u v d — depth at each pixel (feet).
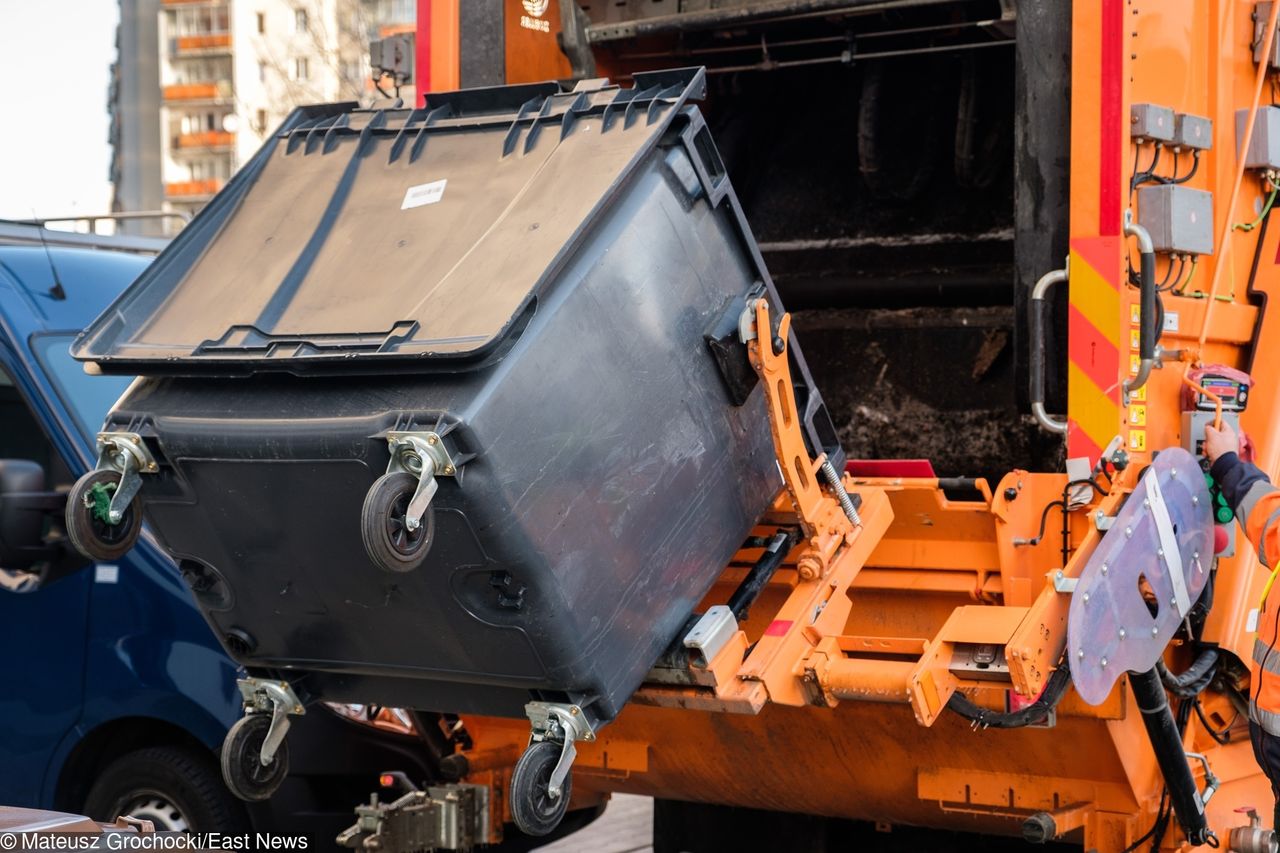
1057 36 12.00
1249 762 13.87
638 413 10.28
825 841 14.64
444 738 14.98
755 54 16.35
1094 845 12.07
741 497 11.32
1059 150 12.00
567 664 10.02
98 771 15.84
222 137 134.31
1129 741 11.89
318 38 62.03
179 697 14.94
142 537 15.39
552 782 10.04
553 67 14.99
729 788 14.01
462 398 9.36
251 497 10.24
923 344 15.74
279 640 11.17
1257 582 13.50
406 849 13.50
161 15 135.33
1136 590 11.34
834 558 11.75
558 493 9.73
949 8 14.96
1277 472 13.96
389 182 11.39
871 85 16.12
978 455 15.20
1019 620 10.95
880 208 16.46
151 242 20.63
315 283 10.75
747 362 11.06
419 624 10.31
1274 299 13.83
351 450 9.52
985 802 12.46
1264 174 13.70
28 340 16.26
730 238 11.10
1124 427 11.68
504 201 10.61
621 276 10.15
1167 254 12.26
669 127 10.62
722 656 10.87
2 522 15.14
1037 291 11.80
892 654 12.03
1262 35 13.50
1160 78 12.32
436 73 14.53
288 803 14.87
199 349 10.41
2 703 15.74
